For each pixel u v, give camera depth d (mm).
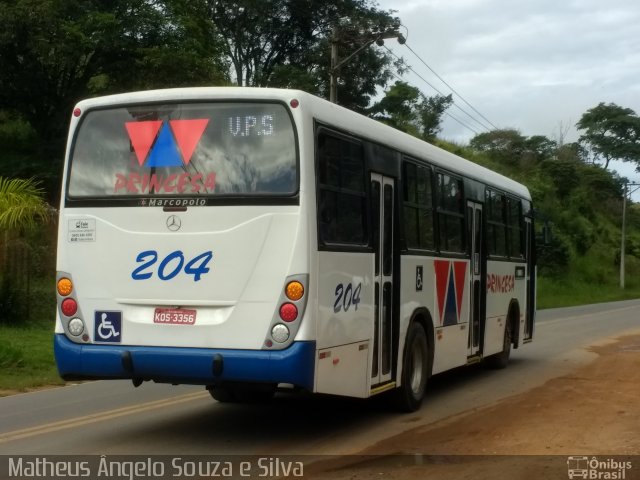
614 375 13234
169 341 7441
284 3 45844
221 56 38781
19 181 20156
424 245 10133
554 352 17078
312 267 7258
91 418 9312
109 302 7656
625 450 7707
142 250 7594
